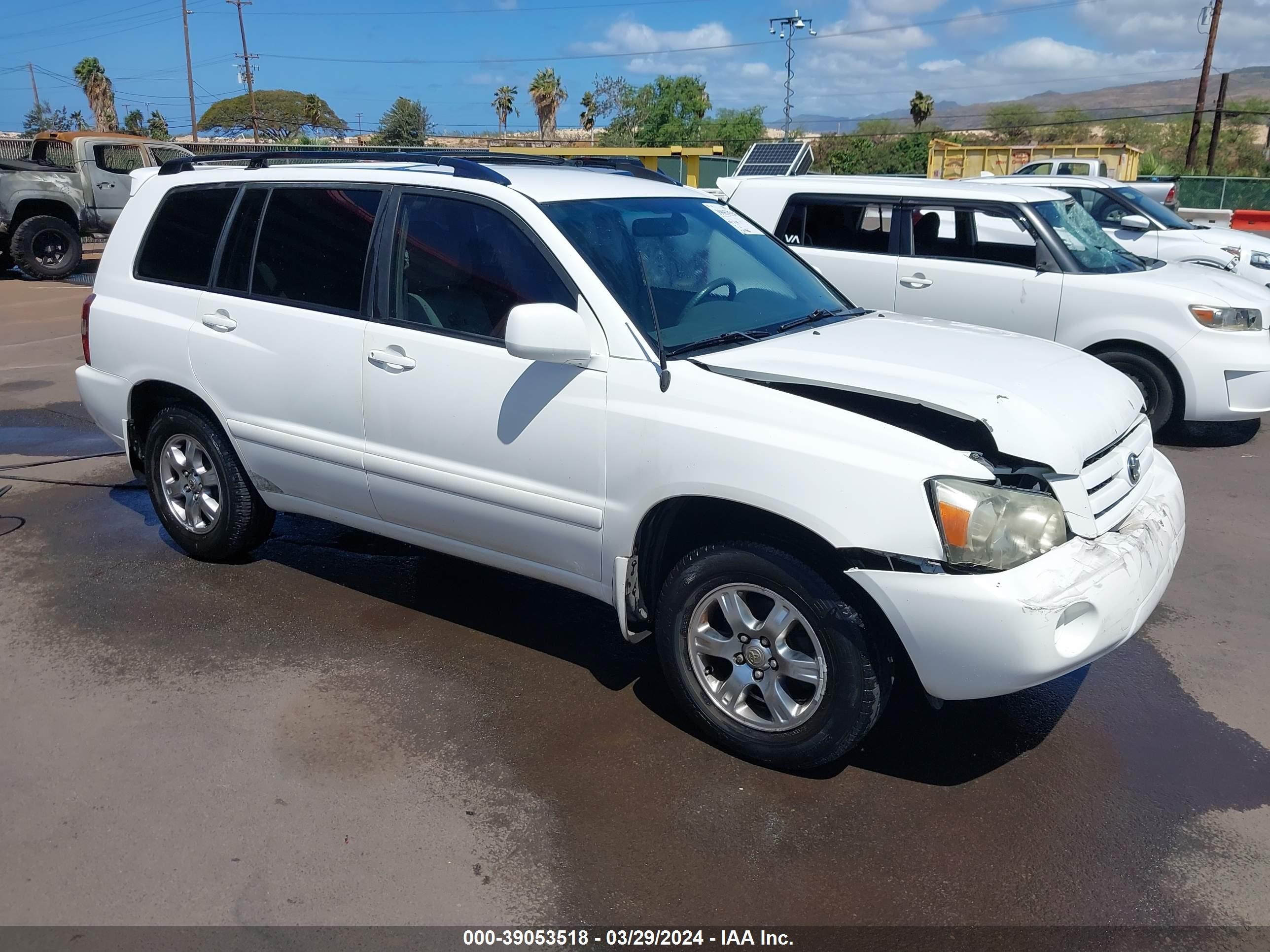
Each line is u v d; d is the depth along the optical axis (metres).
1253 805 3.22
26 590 4.73
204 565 5.04
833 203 8.03
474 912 2.74
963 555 2.90
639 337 3.41
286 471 4.40
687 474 3.24
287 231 4.32
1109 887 2.85
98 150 17.44
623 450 3.38
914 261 7.71
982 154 25.95
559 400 3.51
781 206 8.23
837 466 3.00
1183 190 32.03
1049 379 3.43
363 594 4.72
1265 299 7.24
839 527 2.99
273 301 4.33
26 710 3.70
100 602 4.61
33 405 8.55
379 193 4.05
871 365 3.40
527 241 3.65
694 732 3.60
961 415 3.10
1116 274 7.28
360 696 3.82
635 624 3.61
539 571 3.84
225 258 4.52
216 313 4.48
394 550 5.23
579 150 26.69
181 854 2.95
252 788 3.25
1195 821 3.14
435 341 3.80
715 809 3.18
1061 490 3.09
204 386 4.55
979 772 3.39
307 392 4.20
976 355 3.62
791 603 3.19
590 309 3.48
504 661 4.10
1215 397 7.04
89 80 62.94
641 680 3.97
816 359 3.44
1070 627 2.98
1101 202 10.98
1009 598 2.87
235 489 4.73
